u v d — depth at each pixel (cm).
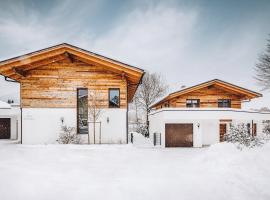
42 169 730
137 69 1401
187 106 1995
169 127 1562
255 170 693
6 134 2086
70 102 1435
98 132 1429
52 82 1436
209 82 1941
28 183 574
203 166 805
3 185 553
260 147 1005
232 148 953
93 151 1153
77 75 1448
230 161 783
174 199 496
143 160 939
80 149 1209
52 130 1418
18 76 1493
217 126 1673
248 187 563
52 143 1409
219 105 1998
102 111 1439
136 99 3975
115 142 1431
